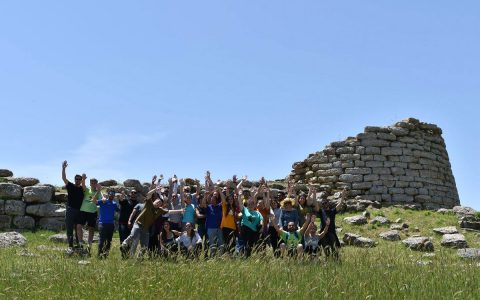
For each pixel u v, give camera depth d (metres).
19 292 11.15
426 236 23.70
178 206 18.88
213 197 17.64
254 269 12.39
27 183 25.36
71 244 18.28
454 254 19.41
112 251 17.73
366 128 32.19
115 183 28.61
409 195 32.03
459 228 24.80
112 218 17.61
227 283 11.24
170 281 11.27
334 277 11.70
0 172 26.67
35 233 23.42
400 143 32.53
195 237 16.73
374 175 31.69
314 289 11.07
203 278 11.41
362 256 13.80
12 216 24.33
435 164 33.78
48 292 11.06
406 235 24.02
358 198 31.25
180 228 18.47
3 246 19.33
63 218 24.66
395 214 27.44
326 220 16.95
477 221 25.12
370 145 32.03
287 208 17.00
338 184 31.92
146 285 10.95
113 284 11.29
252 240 16.59
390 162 32.09
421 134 33.56
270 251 17.12
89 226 18.80
